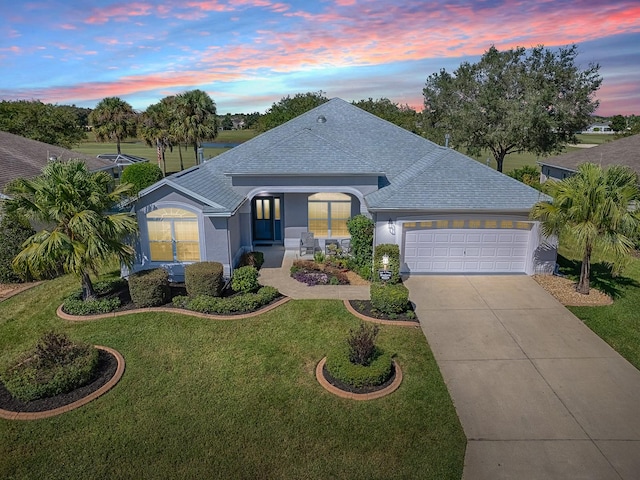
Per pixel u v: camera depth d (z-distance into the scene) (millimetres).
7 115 42250
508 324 12984
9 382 9266
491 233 16781
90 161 30703
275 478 7461
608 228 13617
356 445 8164
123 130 52469
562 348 11656
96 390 9664
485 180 17297
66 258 12867
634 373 10531
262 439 8312
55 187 12883
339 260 17922
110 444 8203
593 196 13508
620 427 8703
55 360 9812
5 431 8523
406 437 8375
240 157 21109
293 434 8445
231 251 16797
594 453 8039
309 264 17766
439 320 13242
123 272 16562
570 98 39125
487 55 43250
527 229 16688
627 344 11844
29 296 15297
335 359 10070
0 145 25344
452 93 45688
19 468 7676
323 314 13539
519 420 8898
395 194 16641
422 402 9398
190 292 14320
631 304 14258
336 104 24016
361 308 13891
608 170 14125
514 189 16875
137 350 11414
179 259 16625
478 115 40094
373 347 10133
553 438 8414
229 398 9500
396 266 15656
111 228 13414
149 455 7941
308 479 7438
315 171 17703
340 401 9391
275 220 21016
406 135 22234
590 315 13523
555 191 14398
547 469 7676
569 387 10000
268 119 59031
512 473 7582
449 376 10398
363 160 18766
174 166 60250
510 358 11180
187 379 10180
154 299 13828
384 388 9742
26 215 12688
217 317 13203
